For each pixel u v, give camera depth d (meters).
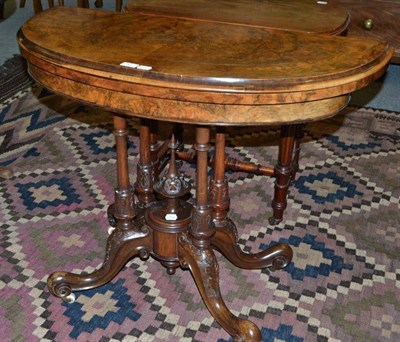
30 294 1.69
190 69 1.16
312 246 1.95
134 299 1.69
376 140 2.68
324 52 1.30
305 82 1.13
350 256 1.91
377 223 2.09
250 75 1.13
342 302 1.70
